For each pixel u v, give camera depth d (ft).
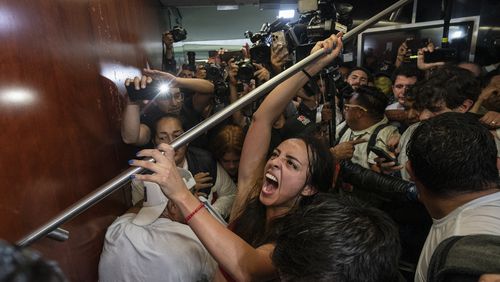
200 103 6.93
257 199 3.52
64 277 0.83
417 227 3.77
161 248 3.44
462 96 4.06
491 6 9.57
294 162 3.13
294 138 3.36
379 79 8.50
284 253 1.78
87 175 4.17
